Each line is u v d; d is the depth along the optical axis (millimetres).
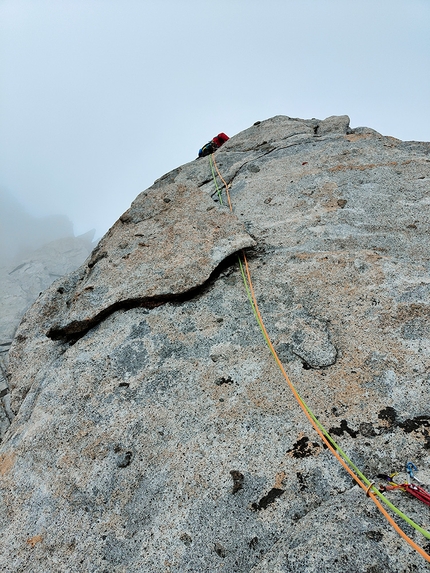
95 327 3322
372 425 2098
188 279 3285
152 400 2545
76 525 2086
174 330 3012
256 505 1903
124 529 2000
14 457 2551
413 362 2367
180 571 1770
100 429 2471
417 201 3959
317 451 2045
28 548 2078
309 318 2818
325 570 1389
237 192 4906
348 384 2336
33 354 3664
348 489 1853
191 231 3836
